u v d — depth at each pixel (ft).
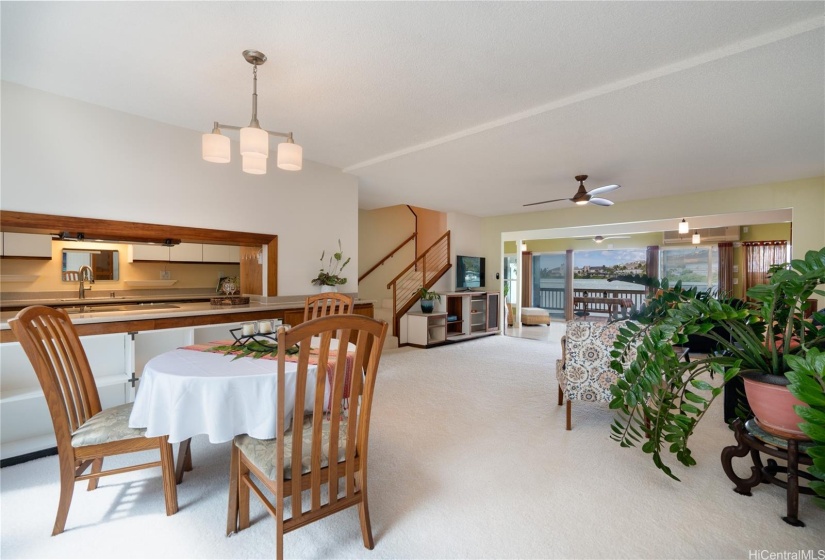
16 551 5.23
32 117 9.17
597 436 9.12
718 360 6.15
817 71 7.89
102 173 10.14
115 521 5.89
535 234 25.67
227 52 7.58
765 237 27.12
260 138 7.05
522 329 28.89
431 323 21.57
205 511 6.15
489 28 6.76
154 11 6.41
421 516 6.09
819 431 4.19
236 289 18.12
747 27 6.70
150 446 6.00
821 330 5.91
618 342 6.78
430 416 10.34
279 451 4.66
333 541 5.52
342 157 14.14
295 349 7.09
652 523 5.95
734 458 8.06
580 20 6.53
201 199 11.90
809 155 13.12
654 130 11.03
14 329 5.13
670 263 31.12
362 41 7.17
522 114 10.25
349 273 15.96
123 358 10.03
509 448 8.47
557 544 5.48
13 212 8.94
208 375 5.51
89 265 15.26
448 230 25.08
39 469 7.52
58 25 6.77
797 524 5.85
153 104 9.96
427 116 10.51
